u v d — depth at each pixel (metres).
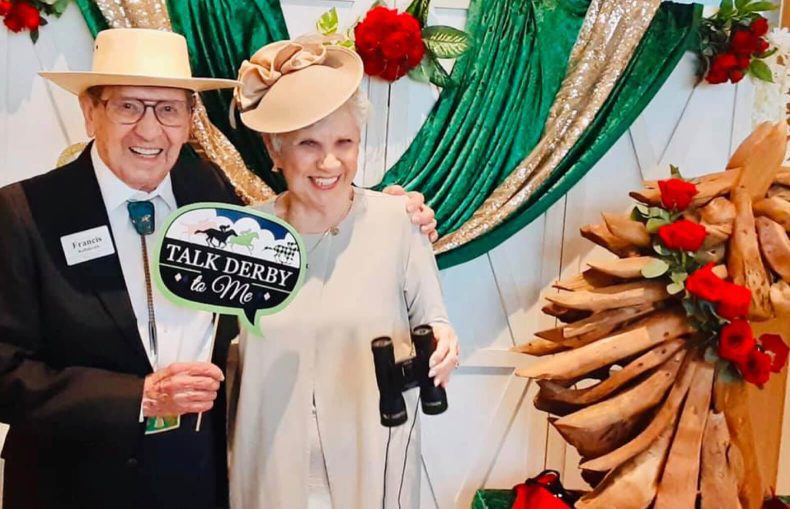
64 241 1.43
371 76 2.15
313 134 1.47
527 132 2.17
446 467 2.38
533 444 2.40
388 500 1.58
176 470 1.51
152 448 1.48
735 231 1.80
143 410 1.38
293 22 2.14
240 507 1.59
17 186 1.46
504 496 2.25
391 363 1.41
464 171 2.17
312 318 1.55
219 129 2.06
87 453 1.46
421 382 1.44
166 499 1.50
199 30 2.03
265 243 1.42
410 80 2.19
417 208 1.67
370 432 1.54
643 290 1.83
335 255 1.57
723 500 1.83
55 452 1.48
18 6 2.00
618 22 2.16
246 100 1.53
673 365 1.85
